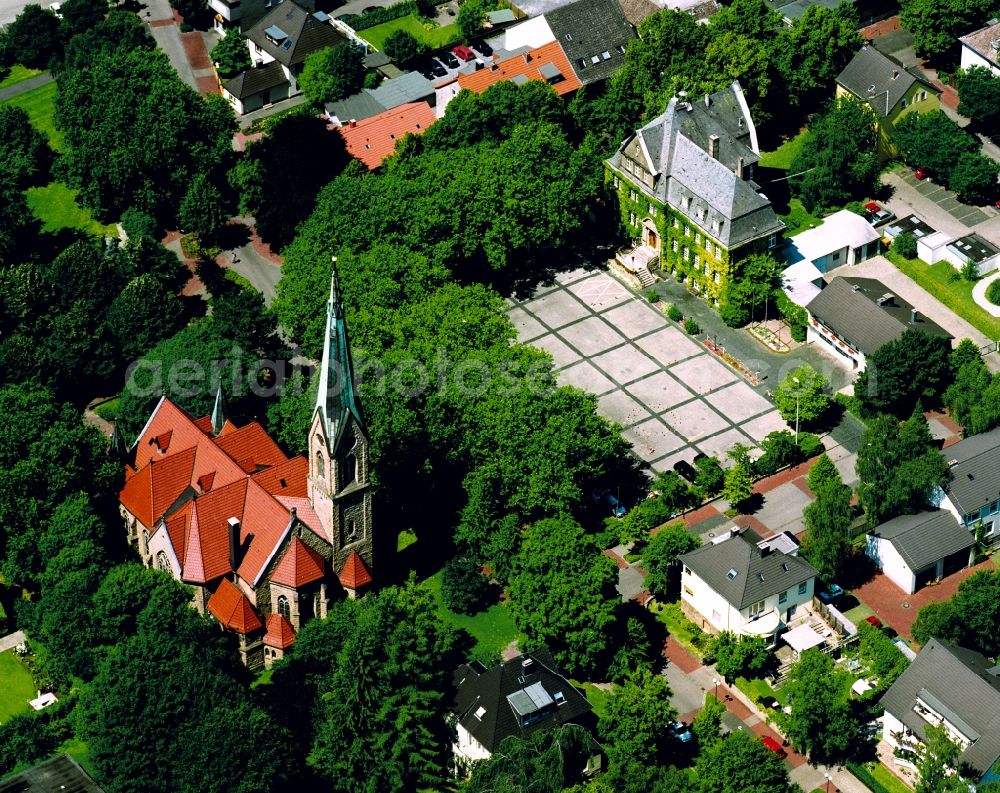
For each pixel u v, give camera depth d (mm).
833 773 191875
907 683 193000
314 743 185625
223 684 180625
